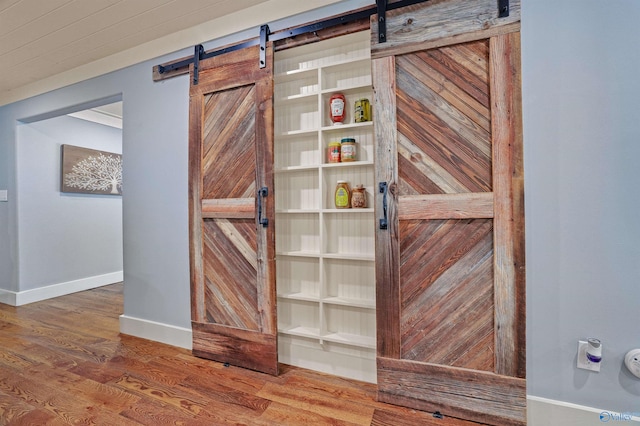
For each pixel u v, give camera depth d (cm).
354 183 188
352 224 188
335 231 192
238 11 196
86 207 381
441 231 146
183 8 192
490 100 138
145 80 231
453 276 145
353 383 173
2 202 327
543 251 137
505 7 135
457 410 143
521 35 138
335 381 175
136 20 204
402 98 152
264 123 182
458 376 143
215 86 199
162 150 225
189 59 210
